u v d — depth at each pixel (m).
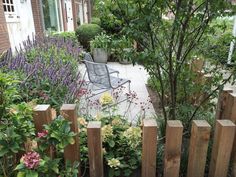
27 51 4.08
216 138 1.42
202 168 1.45
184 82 2.01
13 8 5.57
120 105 3.16
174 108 1.88
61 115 1.36
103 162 1.63
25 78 2.53
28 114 1.26
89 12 15.78
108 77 3.09
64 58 4.11
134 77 5.08
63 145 1.21
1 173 1.28
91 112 2.52
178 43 1.70
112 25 1.74
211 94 1.91
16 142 1.17
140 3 1.45
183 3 1.53
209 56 2.06
